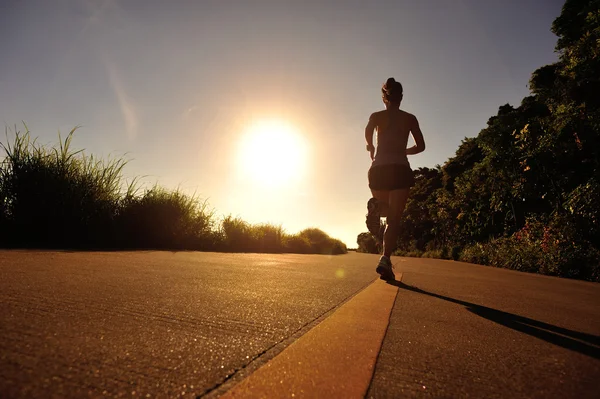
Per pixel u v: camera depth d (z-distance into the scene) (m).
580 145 9.96
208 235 8.38
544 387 0.98
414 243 37.75
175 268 3.18
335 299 2.15
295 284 2.69
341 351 1.17
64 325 1.19
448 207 24.62
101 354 0.97
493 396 0.91
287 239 11.82
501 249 12.09
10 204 5.03
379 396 0.87
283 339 1.27
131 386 0.80
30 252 3.62
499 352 1.29
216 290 2.15
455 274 5.04
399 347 1.28
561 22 13.70
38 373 0.81
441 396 0.89
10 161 5.11
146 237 7.00
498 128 14.23
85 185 5.70
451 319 1.81
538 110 18.22
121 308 1.49
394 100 3.54
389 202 3.44
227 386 0.85
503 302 2.54
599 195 8.50
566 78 11.95
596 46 9.78
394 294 2.52
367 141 3.69
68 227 5.43
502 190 14.60
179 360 0.98
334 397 0.84
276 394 0.83
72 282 2.01
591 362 1.23
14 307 1.35
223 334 1.26
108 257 3.70
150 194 7.30
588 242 8.66
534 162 11.78
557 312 2.27
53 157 5.54
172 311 1.52
